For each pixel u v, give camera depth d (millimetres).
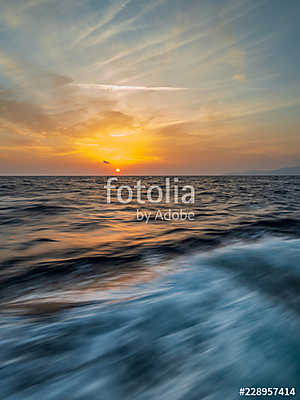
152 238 6418
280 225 7969
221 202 15523
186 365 2012
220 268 4379
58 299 3090
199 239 6332
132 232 7121
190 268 4375
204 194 22547
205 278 3926
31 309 2801
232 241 6188
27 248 5406
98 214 10555
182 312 2850
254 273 4172
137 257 4906
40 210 11281
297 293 3465
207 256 5047
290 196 19594
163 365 2004
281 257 4992
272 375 1943
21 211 10891
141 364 1998
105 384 1792
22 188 30891
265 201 15789
